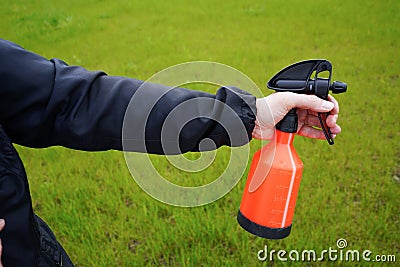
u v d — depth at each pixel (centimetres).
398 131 378
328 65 122
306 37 614
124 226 283
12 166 107
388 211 279
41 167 358
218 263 250
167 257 259
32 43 684
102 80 116
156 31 693
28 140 112
